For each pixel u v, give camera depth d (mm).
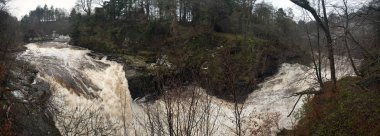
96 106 30078
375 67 23688
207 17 51625
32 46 43094
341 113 21234
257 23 56188
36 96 21875
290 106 34031
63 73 31484
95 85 33750
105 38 47781
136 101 34688
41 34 71938
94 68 36750
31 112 19703
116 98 33875
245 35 47969
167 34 48281
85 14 58656
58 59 36219
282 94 37500
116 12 52344
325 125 21688
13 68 23906
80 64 36531
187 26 51469
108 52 45469
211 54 40312
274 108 34062
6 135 13883
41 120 20188
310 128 23750
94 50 46844
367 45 27188
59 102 25625
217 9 53469
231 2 55969
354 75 28922
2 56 21406
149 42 46688
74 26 52812
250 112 32281
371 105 20047
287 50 46750
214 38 46844
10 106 16750
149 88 35188
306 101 30750
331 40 25141
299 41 48219
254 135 27281
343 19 26594
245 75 33031
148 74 36188
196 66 33625
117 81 36938
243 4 56844
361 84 23312
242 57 40750
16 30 44781
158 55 42344
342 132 20047
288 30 51750
